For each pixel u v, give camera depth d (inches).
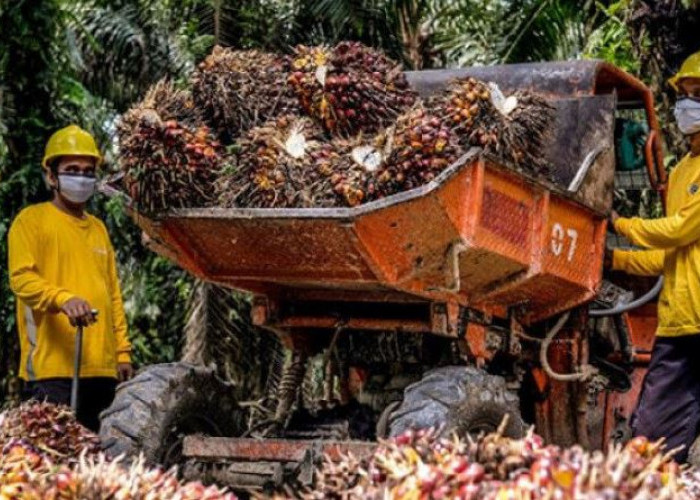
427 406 238.2
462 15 624.4
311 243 236.1
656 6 392.5
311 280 247.1
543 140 264.4
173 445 262.1
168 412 258.4
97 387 290.7
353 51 252.1
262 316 270.2
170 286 559.2
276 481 243.9
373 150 229.0
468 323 257.9
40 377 284.7
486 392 245.6
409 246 231.8
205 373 269.4
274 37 563.8
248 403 283.1
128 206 248.8
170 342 569.3
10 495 133.0
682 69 264.7
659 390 263.0
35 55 381.7
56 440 196.2
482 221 233.0
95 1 609.6
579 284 269.7
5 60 375.6
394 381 277.9
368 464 144.1
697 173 265.4
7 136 384.8
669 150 393.4
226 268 255.1
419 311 262.1
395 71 255.9
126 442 252.1
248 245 245.4
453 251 230.7
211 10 567.5
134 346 560.1
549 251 254.5
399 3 573.9
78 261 289.9
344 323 265.4
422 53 637.9
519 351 274.5
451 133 231.8
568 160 283.4
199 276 257.8
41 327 285.0
